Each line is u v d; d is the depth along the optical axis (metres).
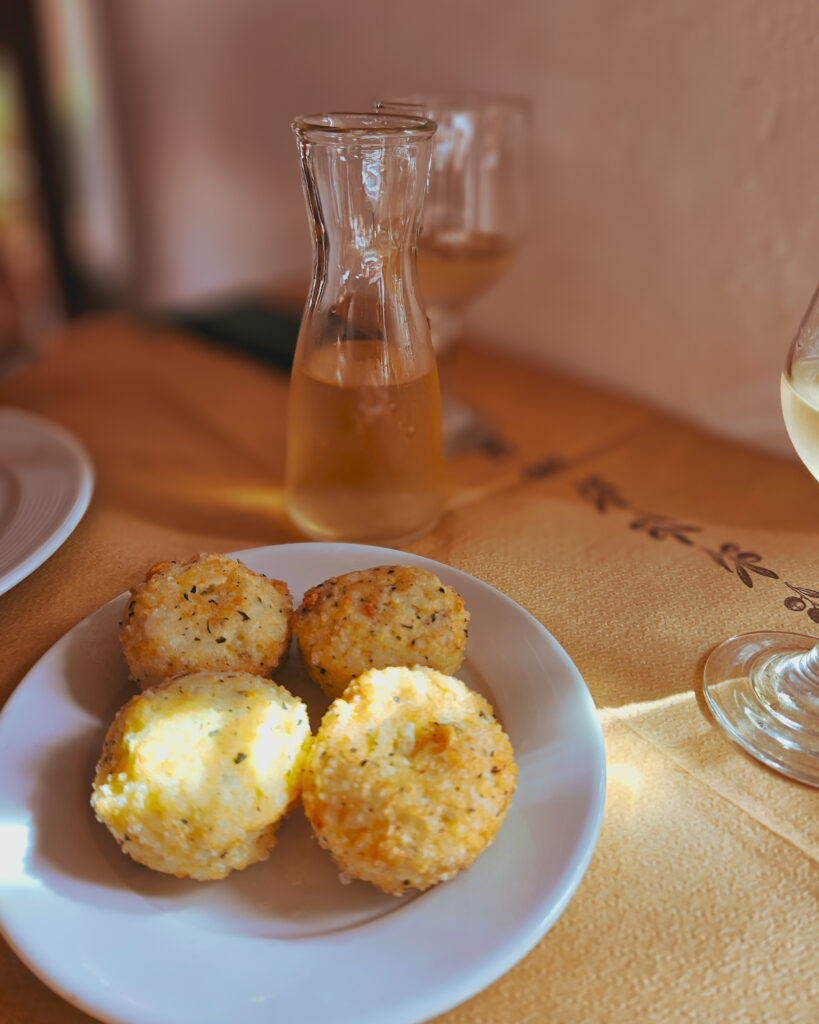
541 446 0.52
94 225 1.18
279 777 0.29
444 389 0.57
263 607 0.34
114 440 0.53
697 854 0.30
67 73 1.07
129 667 0.34
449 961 0.27
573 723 0.33
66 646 0.36
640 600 0.40
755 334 0.49
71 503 0.43
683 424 0.54
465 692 0.31
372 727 0.30
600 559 0.43
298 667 0.36
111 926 0.28
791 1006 0.27
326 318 0.39
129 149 1.00
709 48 0.45
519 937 0.27
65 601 0.40
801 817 0.31
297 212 0.77
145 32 0.87
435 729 0.30
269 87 0.74
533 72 0.53
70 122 1.12
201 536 0.45
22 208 1.31
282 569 0.39
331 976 0.26
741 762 0.33
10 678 0.36
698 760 0.33
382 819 0.28
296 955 0.27
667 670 0.37
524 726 0.33
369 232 0.37
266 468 0.50
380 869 0.28
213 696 0.31
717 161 0.47
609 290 0.55
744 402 0.51
